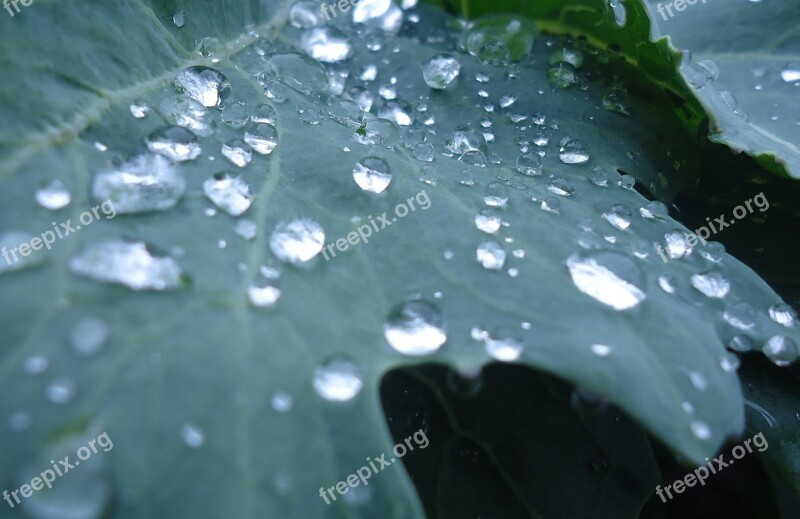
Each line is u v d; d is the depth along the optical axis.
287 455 0.08
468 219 0.10
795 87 0.13
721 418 0.08
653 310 0.09
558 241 0.10
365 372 0.08
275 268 0.09
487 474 0.10
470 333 0.09
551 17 0.14
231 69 0.12
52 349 0.08
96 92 0.10
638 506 0.10
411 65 0.13
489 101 0.12
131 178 0.09
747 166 0.13
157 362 0.08
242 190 0.10
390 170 0.10
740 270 0.10
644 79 0.13
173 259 0.09
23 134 0.09
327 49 0.13
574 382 0.08
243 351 0.08
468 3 0.14
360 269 0.09
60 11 0.10
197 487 0.08
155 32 0.11
